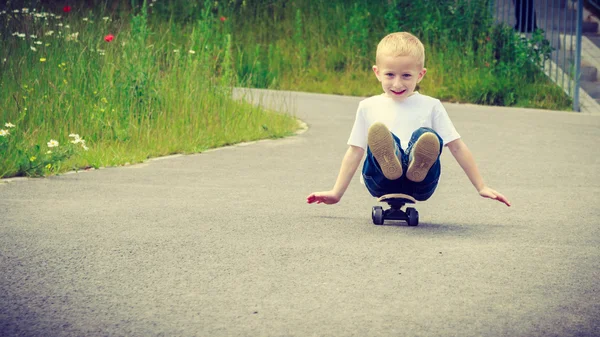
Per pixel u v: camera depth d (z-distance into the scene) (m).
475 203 9.23
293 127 16.11
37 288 5.84
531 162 12.52
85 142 12.76
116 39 16.50
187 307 5.44
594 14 26.23
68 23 17.75
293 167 11.77
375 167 7.41
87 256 6.69
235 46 27.25
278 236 7.40
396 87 7.42
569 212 8.73
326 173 11.29
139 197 9.31
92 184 10.17
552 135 15.80
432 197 9.62
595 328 5.09
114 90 14.26
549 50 22.95
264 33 28.36
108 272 6.25
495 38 24.69
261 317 5.25
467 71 23.52
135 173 11.08
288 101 20.88
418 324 5.14
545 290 5.84
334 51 26.88
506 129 16.61
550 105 21.52
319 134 15.52
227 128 14.77
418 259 6.62
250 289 5.82
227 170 11.42
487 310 5.41
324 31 27.88
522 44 23.28
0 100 13.27
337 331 5.01
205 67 16.47
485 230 7.74
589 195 9.79
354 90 24.45
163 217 8.21
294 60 26.67
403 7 26.50
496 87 22.36
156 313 5.32
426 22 25.48
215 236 7.39
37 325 5.11
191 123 14.38
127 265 6.43
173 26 26.72
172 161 12.20
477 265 6.47
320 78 25.80
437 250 6.91
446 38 24.94
